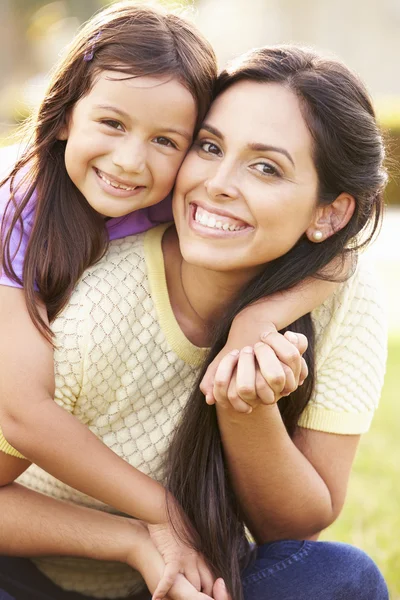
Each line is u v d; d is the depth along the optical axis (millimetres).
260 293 2676
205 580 2578
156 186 2645
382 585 2695
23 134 2891
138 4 2742
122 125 2588
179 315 2756
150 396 2744
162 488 2623
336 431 2863
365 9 36906
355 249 2768
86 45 2623
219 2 36688
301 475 2717
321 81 2514
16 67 33594
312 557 2654
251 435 2588
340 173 2576
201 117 2627
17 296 2559
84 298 2594
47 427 2477
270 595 2621
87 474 2525
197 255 2555
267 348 2385
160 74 2551
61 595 2879
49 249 2594
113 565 2857
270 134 2479
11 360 2488
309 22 36938
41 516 2635
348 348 2881
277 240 2551
